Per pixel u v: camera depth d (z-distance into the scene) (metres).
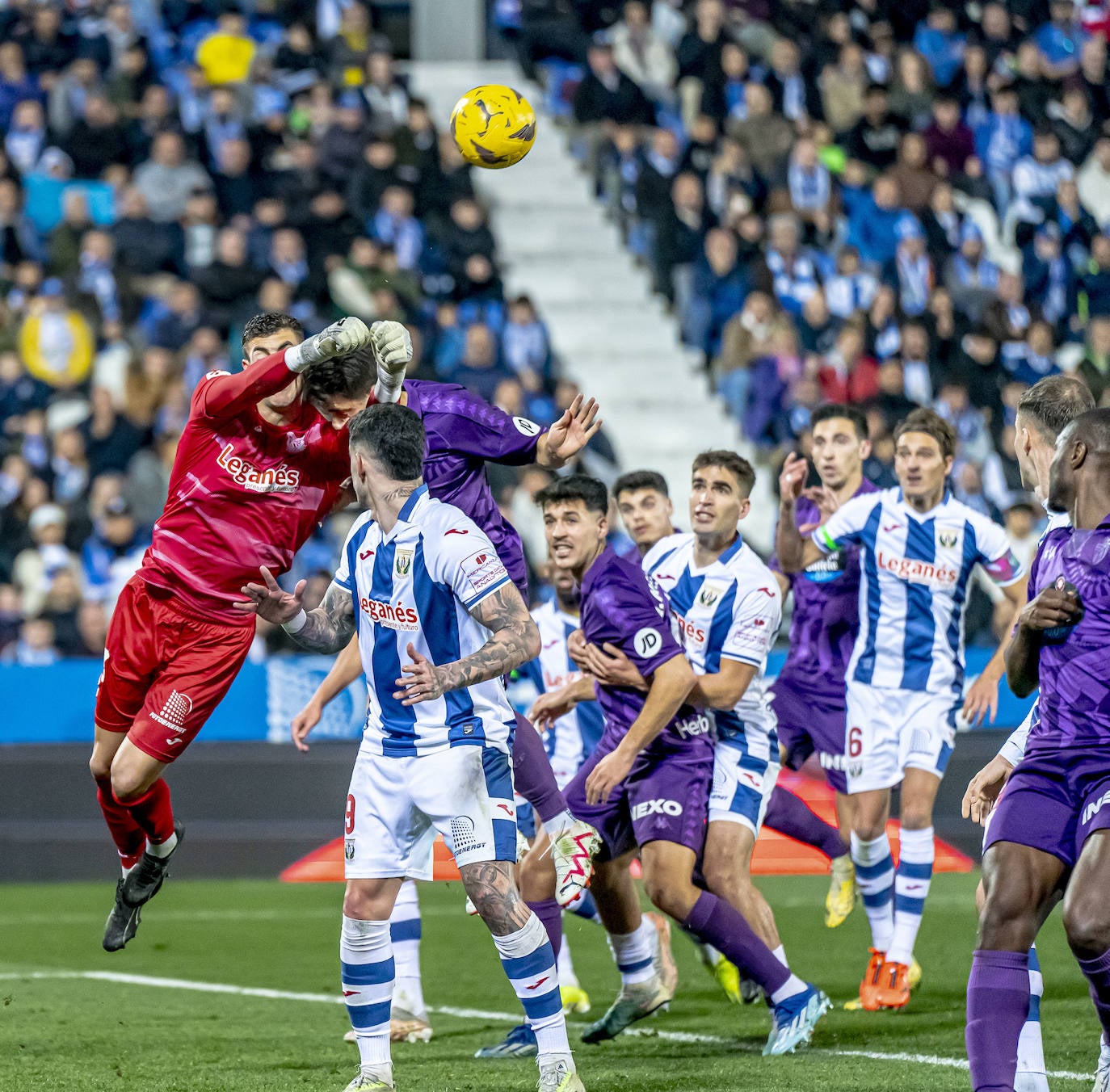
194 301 24.83
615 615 9.02
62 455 22.97
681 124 30.44
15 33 28.53
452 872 15.01
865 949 14.03
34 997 11.73
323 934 15.27
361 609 7.66
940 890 18.22
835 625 13.38
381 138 27.83
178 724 9.20
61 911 16.86
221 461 9.01
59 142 27.53
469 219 26.95
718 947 9.26
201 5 29.91
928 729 11.99
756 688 9.96
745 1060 8.98
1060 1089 8.05
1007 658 7.01
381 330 8.21
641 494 11.40
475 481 9.41
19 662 20.56
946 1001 11.41
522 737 9.30
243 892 18.45
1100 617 6.64
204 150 27.62
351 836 7.71
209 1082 8.34
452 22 32.50
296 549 9.37
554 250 29.38
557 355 27.56
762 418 25.50
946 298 27.20
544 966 7.65
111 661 9.36
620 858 9.70
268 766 19.70
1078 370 27.56
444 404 9.20
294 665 20.20
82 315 24.58
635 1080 8.34
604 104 30.09
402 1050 9.68
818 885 18.73
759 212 28.91
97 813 19.48
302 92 29.38
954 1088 8.00
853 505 12.59
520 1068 8.93
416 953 10.20
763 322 26.06
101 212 27.44
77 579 21.34
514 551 9.59
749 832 9.69
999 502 25.52
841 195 29.25
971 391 26.38
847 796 13.40
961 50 32.47
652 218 28.12
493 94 9.39
